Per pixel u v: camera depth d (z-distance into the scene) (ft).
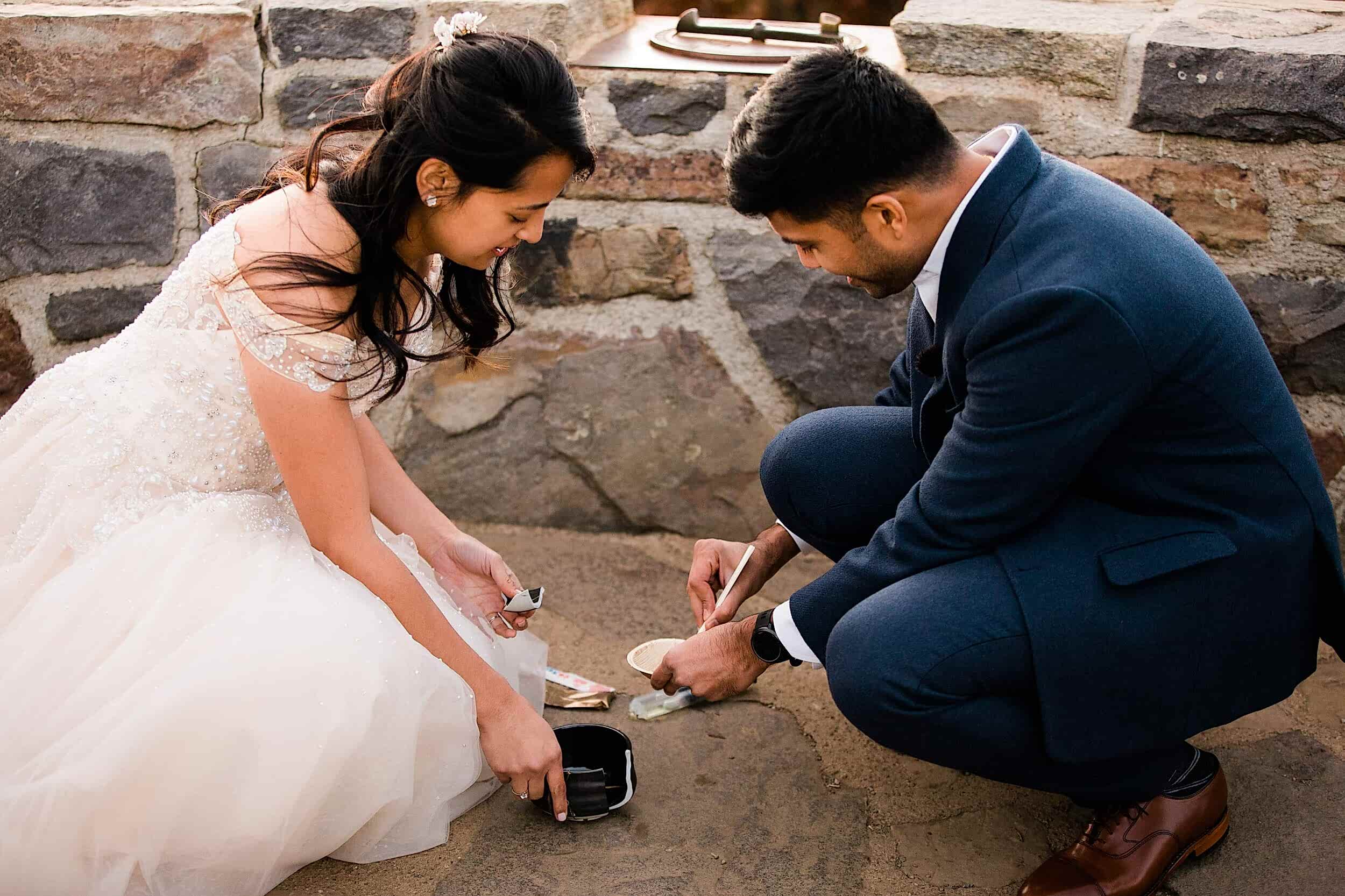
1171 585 4.52
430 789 5.27
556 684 6.44
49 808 4.52
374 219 4.62
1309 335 6.77
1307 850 5.22
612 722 6.17
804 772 5.80
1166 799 4.95
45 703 4.84
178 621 4.89
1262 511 4.53
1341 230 6.54
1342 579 4.63
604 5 7.66
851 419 6.01
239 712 4.64
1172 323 4.29
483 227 4.70
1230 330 4.46
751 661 5.32
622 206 7.39
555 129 4.45
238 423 5.18
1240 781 5.66
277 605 4.89
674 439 7.79
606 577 7.57
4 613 5.08
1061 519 4.75
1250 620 4.58
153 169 7.34
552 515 8.07
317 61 7.16
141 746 4.54
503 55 4.39
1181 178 6.73
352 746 4.76
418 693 5.03
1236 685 4.71
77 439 5.19
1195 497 4.58
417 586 4.99
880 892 5.02
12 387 7.61
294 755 4.70
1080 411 4.31
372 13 7.04
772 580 7.52
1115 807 5.00
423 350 5.83
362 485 4.93
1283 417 4.59
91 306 7.57
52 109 7.16
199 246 5.09
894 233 4.59
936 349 4.97
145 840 4.67
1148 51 6.52
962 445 4.58
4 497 5.25
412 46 7.11
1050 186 4.57
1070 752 4.61
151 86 7.16
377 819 5.09
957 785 5.71
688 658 5.42
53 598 4.94
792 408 7.67
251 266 4.62
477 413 7.88
